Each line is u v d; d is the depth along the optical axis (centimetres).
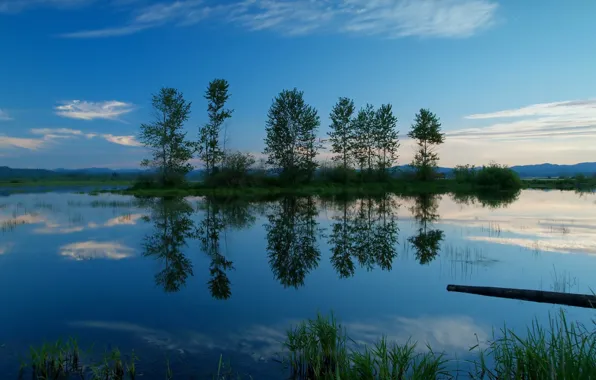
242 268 1166
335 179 5381
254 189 4538
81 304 840
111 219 2203
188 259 1277
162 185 4678
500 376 513
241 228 1938
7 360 587
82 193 4559
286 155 5184
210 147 4709
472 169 5712
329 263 1226
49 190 5466
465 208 2872
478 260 1236
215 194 4241
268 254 1359
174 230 1844
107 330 700
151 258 1281
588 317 745
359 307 823
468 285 958
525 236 1650
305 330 644
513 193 4638
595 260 1219
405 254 1344
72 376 539
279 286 979
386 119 5516
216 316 768
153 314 779
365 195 4312
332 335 591
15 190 5506
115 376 538
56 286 971
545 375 462
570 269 1112
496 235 1691
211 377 538
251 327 714
